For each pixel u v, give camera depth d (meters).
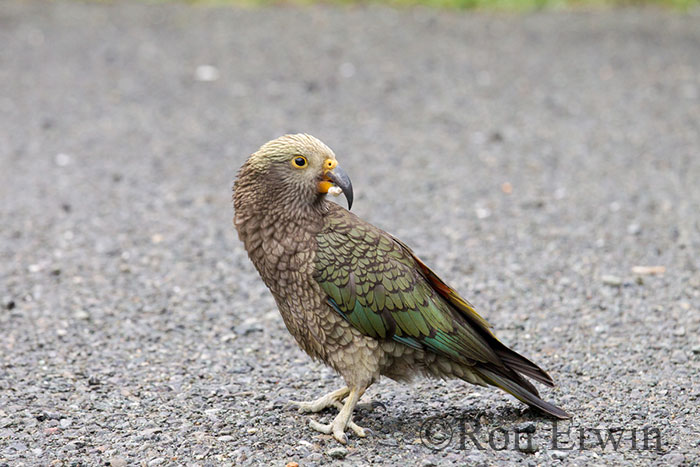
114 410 7.91
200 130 17.98
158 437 7.36
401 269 7.30
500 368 7.43
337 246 7.23
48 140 17.36
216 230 13.06
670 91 19.92
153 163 16.14
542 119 18.30
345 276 7.18
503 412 7.80
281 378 8.69
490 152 16.44
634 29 25.72
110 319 10.10
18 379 8.55
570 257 11.73
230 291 10.96
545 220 13.15
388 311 7.21
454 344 7.34
